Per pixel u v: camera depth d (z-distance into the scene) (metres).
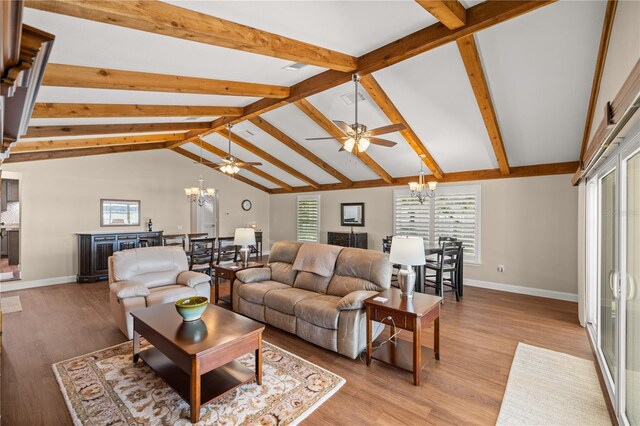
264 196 10.04
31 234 5.71
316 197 8.73
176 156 7.91
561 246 5.04
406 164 6.24
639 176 2.03
